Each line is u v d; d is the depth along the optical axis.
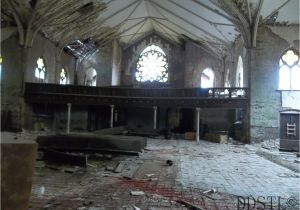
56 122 32.62
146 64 44.06
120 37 40.69
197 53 40.25
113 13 32.84
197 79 40.09
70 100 29.98
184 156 17.72
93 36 36.22
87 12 30.05
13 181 4.70
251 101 26.67
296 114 21.98
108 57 39.31
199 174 12.38
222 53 37.06
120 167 13.12
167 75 43.50
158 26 40.59
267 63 26.78
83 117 33.00
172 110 36.00
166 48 43.78
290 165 15.41
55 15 28.09
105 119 35.22
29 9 26.78
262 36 26.89
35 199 7.95
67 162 13.37
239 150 21.89
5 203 4.63
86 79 40.47
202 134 31.72
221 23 29.58
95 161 14.84
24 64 28.06
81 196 8.43
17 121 28.16
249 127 26.56
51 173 11.53
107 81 39.19
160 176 11.70
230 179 11.57
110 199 8.23
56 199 8.04
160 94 30.23
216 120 32.66
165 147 22.14
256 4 25.27
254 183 11.00
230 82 33.97
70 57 38.50
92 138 16.92
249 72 26.86
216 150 21.42
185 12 31.33
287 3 24.70
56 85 29.69
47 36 31.27
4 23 28.06
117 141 17.02
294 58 26.69
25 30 27.91
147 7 35.28
